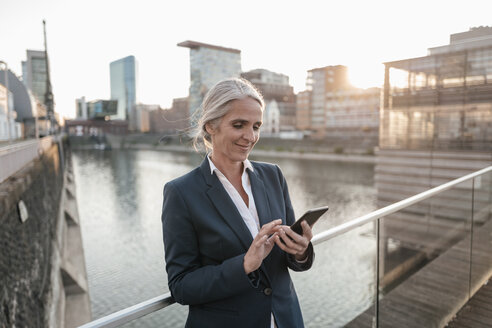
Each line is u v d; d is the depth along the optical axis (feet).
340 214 108.78
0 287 21.03
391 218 6.48
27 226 31.91
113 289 60.03
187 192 3.65
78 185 183.62
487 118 35.94
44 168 60.34
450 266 8.61
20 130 129.70
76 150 471.21
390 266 6.47
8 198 25.12
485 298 9.61
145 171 232.12
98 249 86.89
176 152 393.09
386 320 6.43
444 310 8.41
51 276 43.80
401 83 41.75
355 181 164.55
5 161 30.96
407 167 40.52
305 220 3.37
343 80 294.05
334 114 285.02
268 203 4.00
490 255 10.75
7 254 23.68
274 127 364.58
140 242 91.97
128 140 517.55
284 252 3.96
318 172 190.80
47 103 184.44
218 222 3.58
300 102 316.81
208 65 403.54
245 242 3.55
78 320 45.80
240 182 3.98
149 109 610.65
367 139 255.09
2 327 20.44
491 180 10.77
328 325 5.12
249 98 3.49
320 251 5.08
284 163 227.40
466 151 36.09
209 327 3.56
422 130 40.40
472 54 36.40
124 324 3.40
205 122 3.66
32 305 29.32
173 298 3.72
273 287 3.75
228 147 3.59
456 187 8.85
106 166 266.57
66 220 104.53
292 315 3.80
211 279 3.24
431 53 39.09
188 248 3.56
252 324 3.53
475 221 9.82
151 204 137.69
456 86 37.78
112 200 146.51
